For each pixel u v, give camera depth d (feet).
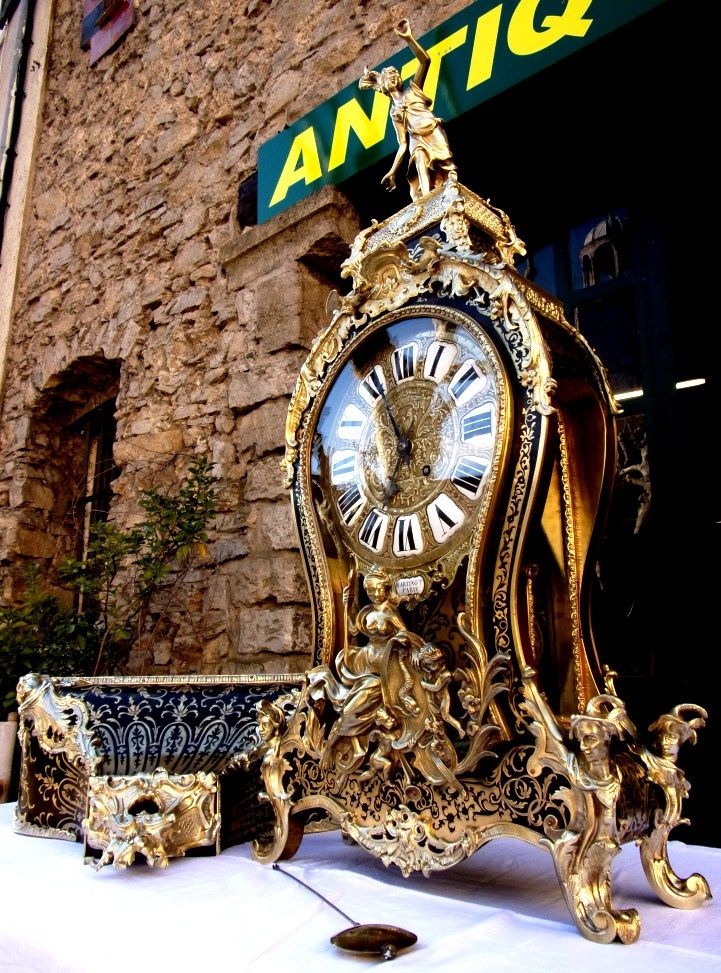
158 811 3.65
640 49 6.35
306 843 4.25
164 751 4.02
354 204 9.05
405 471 3.54
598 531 3.40
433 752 3.02
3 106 18.93
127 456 11.47
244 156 10.94
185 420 10.77
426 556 3.32
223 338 10.40
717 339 6.76
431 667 3.09
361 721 3.23
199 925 2.61
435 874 3.44
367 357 3.93
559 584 3.31
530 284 3.59
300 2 10.52
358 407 3.88
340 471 3.86
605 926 2.41
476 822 2.89
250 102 11.14
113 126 14.56
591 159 7.86
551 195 8.20
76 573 11.30
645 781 2.97
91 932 2.64
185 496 9.45
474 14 7.39
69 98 16.57
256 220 10.30
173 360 11.26
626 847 4.04
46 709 4.40
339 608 3.67
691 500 6.60
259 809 4.31
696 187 7.16
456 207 3.66
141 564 9.84
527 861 3.74
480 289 3.46
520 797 2.78
